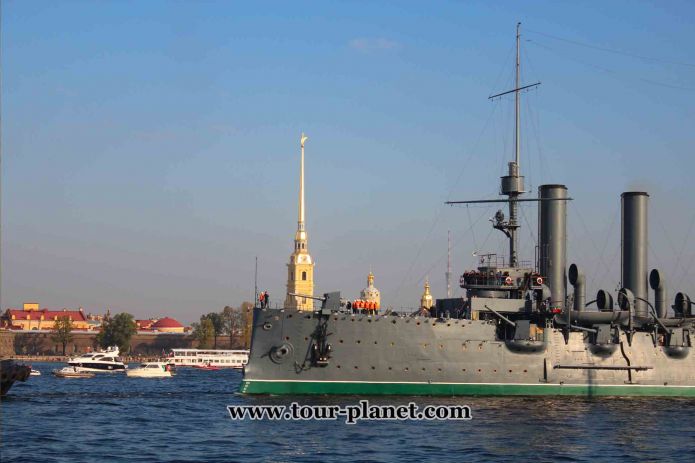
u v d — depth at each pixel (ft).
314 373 215.51
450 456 152.97
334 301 217.97
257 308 217.77
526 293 244.42
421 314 250.98
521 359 228.84
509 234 254.88
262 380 215.31
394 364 218.38
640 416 206.18
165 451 155.43
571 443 168.66
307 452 155.12
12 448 156.76
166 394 272.10
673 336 245.86
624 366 239.30
